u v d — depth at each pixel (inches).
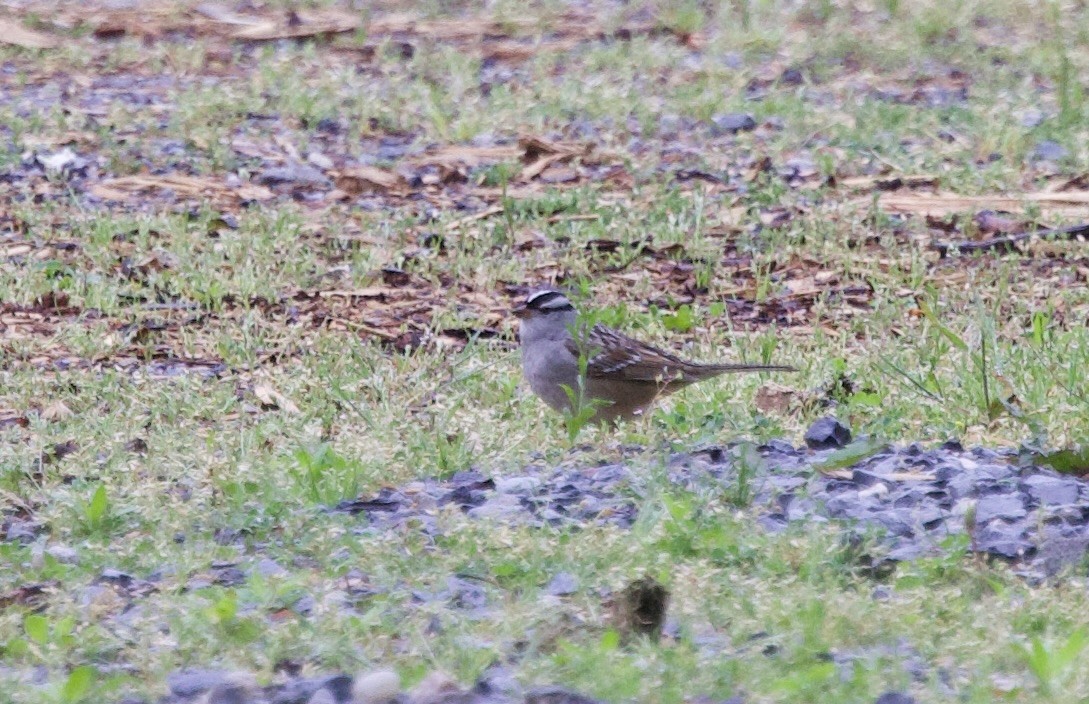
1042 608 312.3
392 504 387.9
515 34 999.0
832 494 388.8
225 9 1046.4
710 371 471.8
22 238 655.8
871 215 679.7
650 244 657.6
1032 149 764.6
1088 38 962.1
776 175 738.2
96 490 377.7
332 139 791.1
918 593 317.1
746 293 613.3
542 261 641.0
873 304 586.6
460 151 773.9
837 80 899.4
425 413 468.1
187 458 418.9
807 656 289.7
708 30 1005.2
